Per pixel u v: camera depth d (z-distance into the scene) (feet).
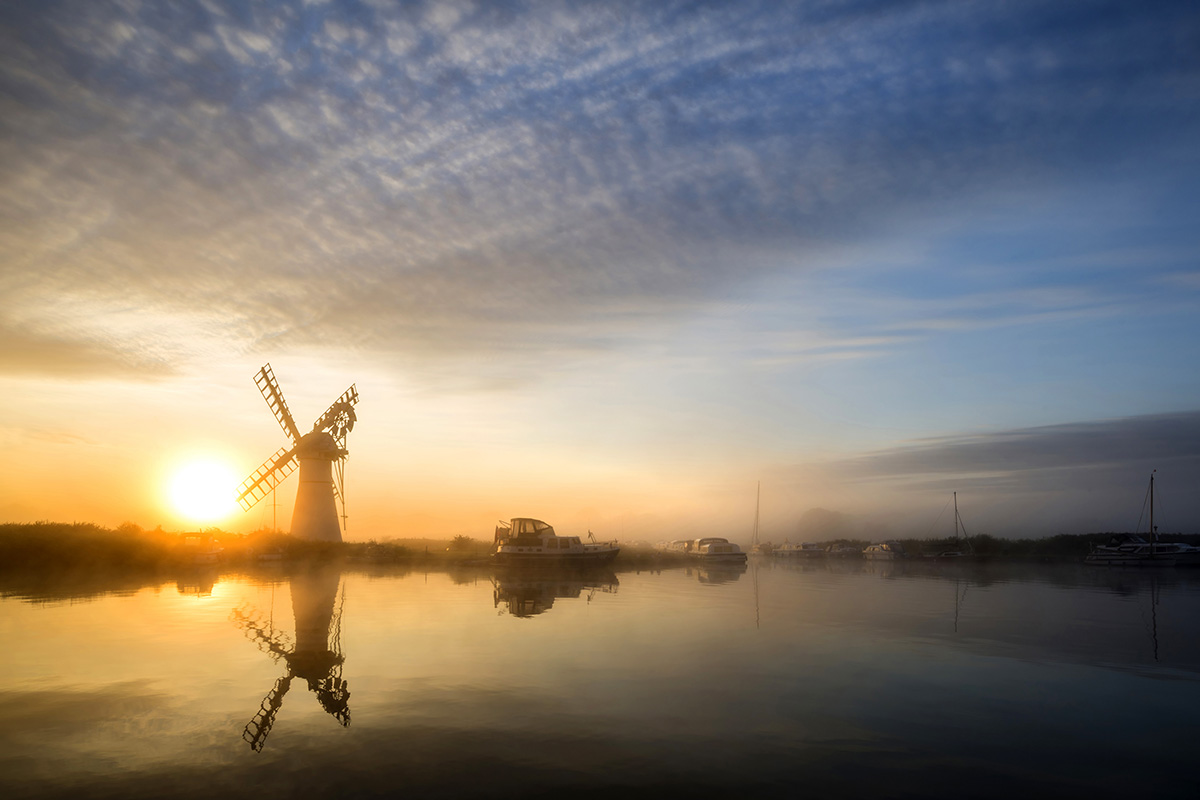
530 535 200.44
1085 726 44.37
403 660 60.54
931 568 247.29
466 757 38.06
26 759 37.50
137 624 78.74
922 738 41.96
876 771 36.94
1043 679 56.24
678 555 288.30
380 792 33.55
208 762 37.19
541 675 55.72
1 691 50.34
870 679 55.72
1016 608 104.68
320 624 79.46
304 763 37.06
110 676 54.60
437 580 141.79
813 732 42.80
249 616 85.10
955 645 71.15
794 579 176.45
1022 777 36.42
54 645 66.59
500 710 46.32
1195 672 59.11
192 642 68.13
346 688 51.34
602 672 57.00
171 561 167.94
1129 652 67.72
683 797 33.42
